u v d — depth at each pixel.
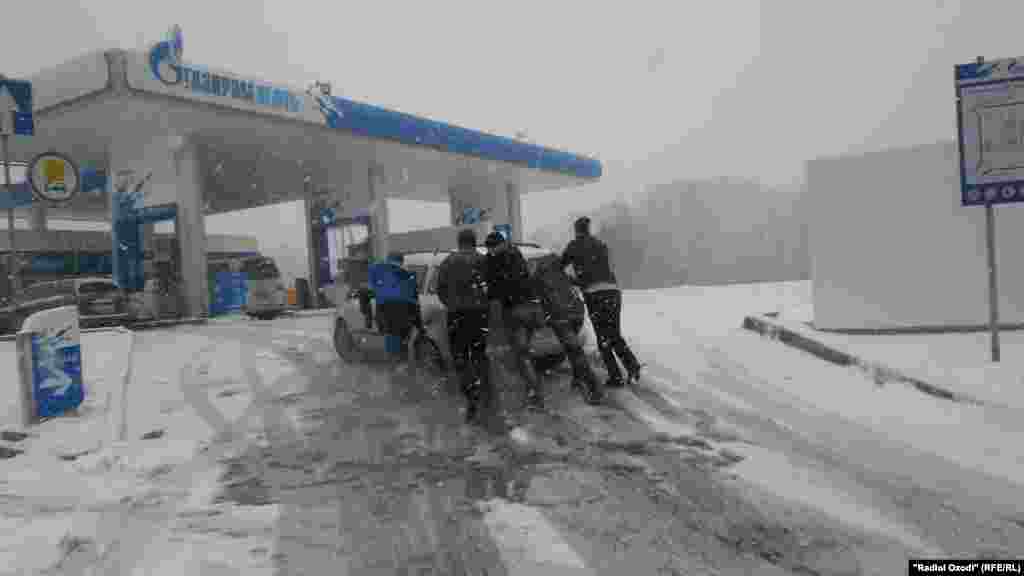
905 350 6.46
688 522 3.23
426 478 3.99
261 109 15.19
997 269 7.10
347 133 17.70
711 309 12.10
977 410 4.92
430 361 6.64
